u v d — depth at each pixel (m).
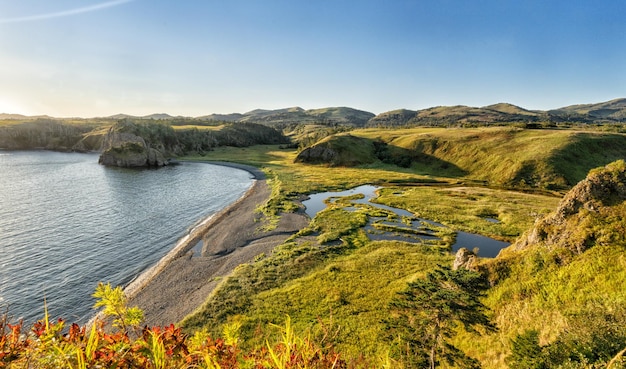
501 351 18.42
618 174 23.94
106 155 147.62
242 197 82.00
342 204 71.38
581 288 18.92
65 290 33.81
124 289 34.44
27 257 41.22
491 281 24.00
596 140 110.44
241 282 33.66
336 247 44.22
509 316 20.58
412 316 20.41
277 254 41.94
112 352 4.08
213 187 95.44
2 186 88.06
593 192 24.00
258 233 51.38
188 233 53.16
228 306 28.94
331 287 31.75
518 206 66.06
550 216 25.98
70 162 154.88
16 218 57.66
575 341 12.76
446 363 17.98
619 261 19.00
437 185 96.31
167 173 124.12
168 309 29.97
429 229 54.31
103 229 53.22
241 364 4.69
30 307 30.58
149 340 4.40
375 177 107.56
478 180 103.50
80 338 4.18
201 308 28.81
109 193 82.38
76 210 64.31
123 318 4.79
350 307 28.00
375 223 56.38
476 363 18.00
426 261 38.53
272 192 84.88
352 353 21.50
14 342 3.94
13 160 158.50
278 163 150.12
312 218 60.31
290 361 4.50
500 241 49.44
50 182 96.62
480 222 57.53
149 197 79.44
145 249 45.59
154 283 35.38
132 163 144.88
